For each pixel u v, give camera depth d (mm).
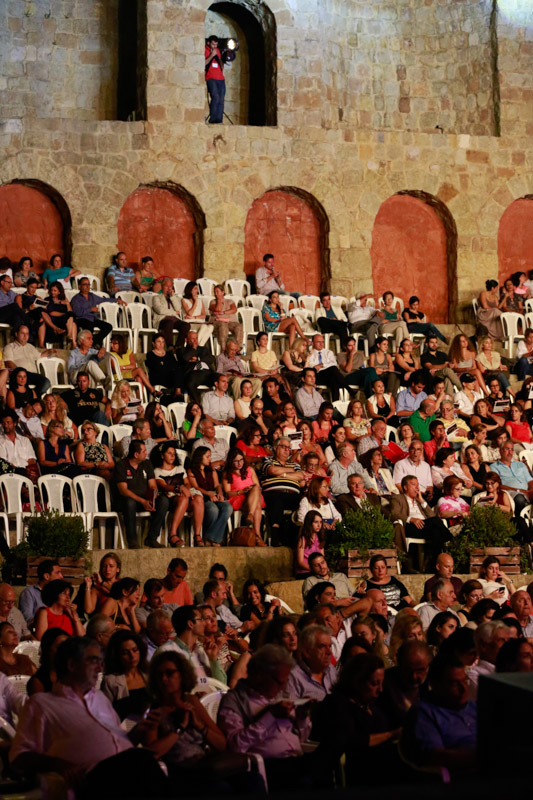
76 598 11109
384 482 14656
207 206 21109
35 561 11664
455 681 6602
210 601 11062
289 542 13453
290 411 15555
